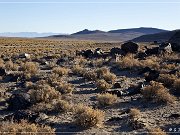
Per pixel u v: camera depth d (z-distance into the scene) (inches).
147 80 1023.6
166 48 1787.6
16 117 629.9
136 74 1228.5
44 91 796.6
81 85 1045.2
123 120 610.2
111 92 856.3
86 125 576.4
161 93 744.3
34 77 1216.2
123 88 956.6
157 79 955.3
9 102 762.8
